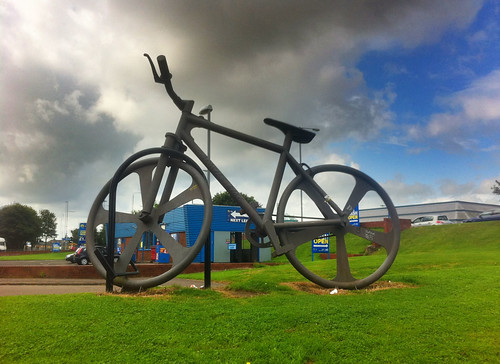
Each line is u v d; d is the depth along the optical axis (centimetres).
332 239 3512
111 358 420
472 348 457
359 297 751
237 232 3127
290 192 897
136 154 805
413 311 611
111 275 770
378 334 507
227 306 651
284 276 1162
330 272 1273
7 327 489
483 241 2617
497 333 508
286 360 425
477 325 538
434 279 957
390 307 638
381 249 2912
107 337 473
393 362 428
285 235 868
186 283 1295
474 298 717
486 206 6438
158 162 834
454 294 767
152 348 450
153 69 824
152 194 812
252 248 3047
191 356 430
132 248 811
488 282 889
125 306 609
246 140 877
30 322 510
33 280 1541
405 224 3522
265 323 538
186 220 2880
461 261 1439
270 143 889
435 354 444
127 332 491
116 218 842
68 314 552
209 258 894
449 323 548
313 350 455
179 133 854
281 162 891
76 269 1667
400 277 1001
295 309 614
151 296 730
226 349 457
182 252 789
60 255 5512
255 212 839
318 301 698
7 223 8162
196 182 832
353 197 940
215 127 864
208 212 804
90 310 576
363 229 925
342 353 451
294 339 481
